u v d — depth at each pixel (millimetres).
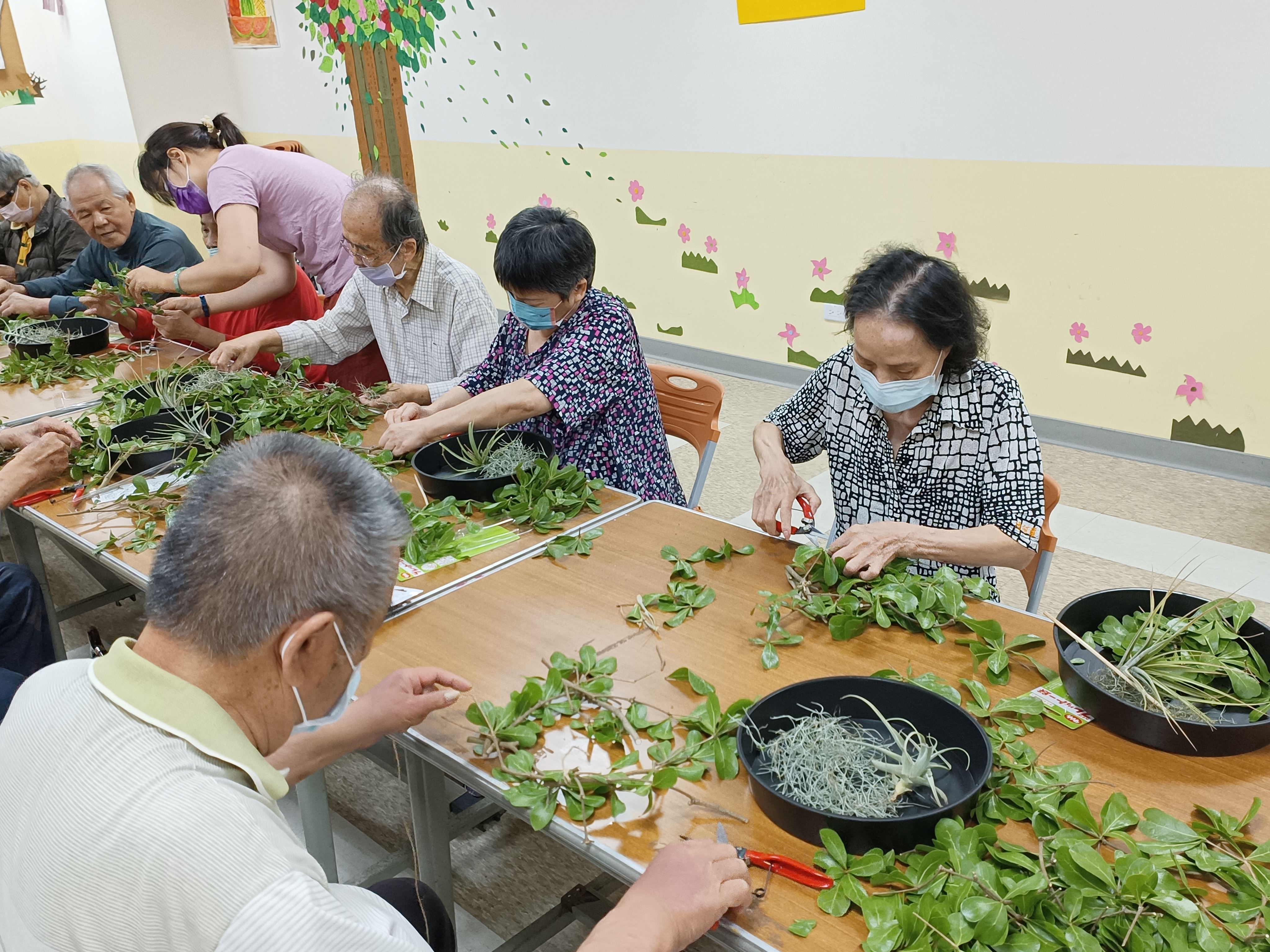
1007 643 1447
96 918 793
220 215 3119
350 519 874
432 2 5590
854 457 1947
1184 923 933
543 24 5152
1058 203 3818
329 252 3297
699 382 2525
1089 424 4074
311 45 6316
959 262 4160
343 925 786
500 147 5672
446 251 6309
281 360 2902
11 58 7270
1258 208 3385
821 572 1627
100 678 876
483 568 1763
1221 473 3795
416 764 1610
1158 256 3654
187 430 2303
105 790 811
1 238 4816
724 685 1384
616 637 1521
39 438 2262
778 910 1003
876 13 4016
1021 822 1104
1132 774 1175
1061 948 926
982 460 1753
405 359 2859
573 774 1161
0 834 874
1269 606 2922
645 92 4918
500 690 1391
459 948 1946
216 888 771
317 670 885
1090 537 3406
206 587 836
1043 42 3648
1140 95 3502
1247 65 3258
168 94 6922
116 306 3367
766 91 4484
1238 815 1103
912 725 1226
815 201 4520
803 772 1141
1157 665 1272
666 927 926
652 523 1938
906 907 957
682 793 1172
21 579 2346
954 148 4008
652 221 5188
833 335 4605
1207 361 3678
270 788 874
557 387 2105
